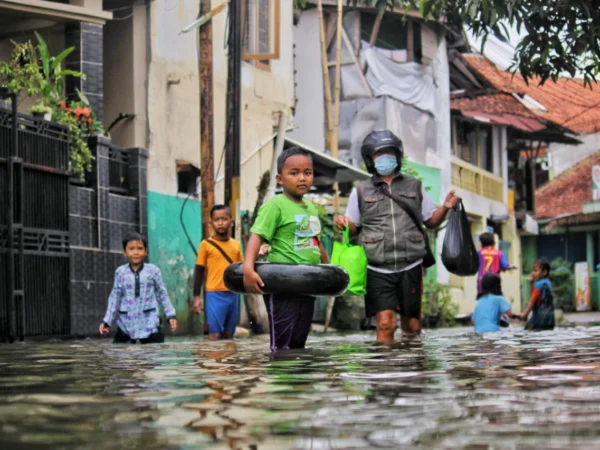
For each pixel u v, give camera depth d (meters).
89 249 12.80
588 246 38.78
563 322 23.42
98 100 14.12
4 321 10.84
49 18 13.56
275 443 2.12
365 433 2.25
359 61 24.56
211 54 13.41
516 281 34.59
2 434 2.26
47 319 11.68
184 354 5.75
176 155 16.05
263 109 18.31
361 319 19.08
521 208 35.50
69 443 2.12
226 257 10.15
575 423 2.37
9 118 11.24
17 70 12.78
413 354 5.22
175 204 15.87
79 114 13.05
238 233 13.23
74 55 13.99
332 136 21.45
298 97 25.05
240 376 3.87
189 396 3.07
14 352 6.36
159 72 15.78
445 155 27.12
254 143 17.98
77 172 12.70
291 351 5.91
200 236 16.56
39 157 11.82
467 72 28.94
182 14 16.38
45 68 12.85
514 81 31.41
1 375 4.05
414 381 3.50
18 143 11.48
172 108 16.06
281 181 6.57
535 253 40.03
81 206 12.79
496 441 2.12
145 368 4.44
